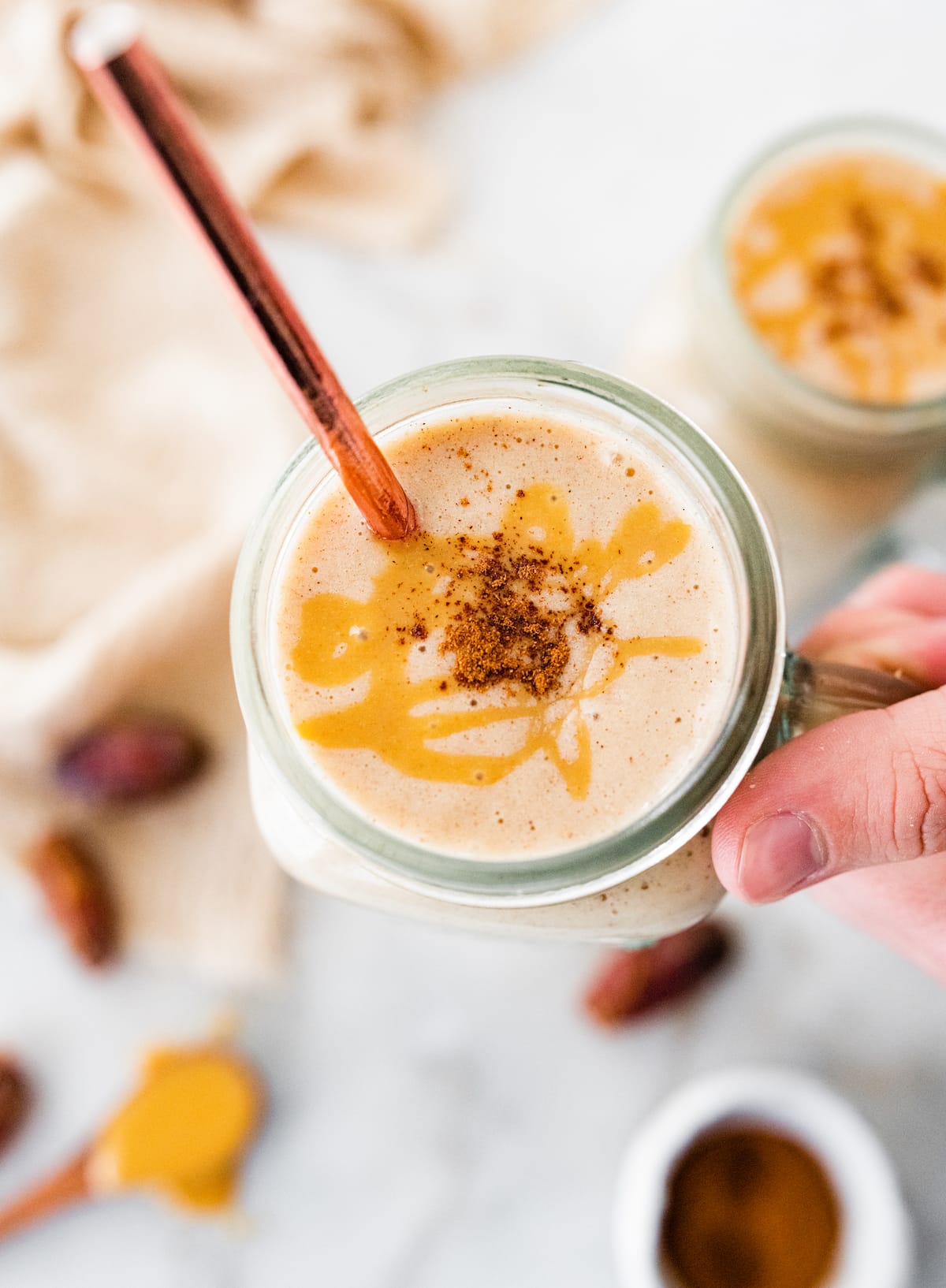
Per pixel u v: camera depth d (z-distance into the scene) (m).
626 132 0.45
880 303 0.42
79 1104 0.43
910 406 0.40
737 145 0.45
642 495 0.29
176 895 0.43
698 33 0.45
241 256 0.24
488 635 0.29
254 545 0.29
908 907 0.34
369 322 0.44
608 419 0.29
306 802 0.28
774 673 0.28
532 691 0.29
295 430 0.43
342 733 0.28
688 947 0.42
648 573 0.29
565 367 0.29
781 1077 0.41
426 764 0.28
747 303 0.42
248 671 0.28
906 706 0.30
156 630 0.41
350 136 0.44
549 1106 0.43
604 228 0.45
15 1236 0.43
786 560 0.43
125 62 0.22
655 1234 0.40
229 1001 0.43
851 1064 0.43
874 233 0.42
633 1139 0.43
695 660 0.29
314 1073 0.43
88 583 0.43
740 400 0.41
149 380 0.43
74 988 0.43
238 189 0.43
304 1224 0.43
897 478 0.41
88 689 0.41
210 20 0.43
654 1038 0.43
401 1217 0.43
